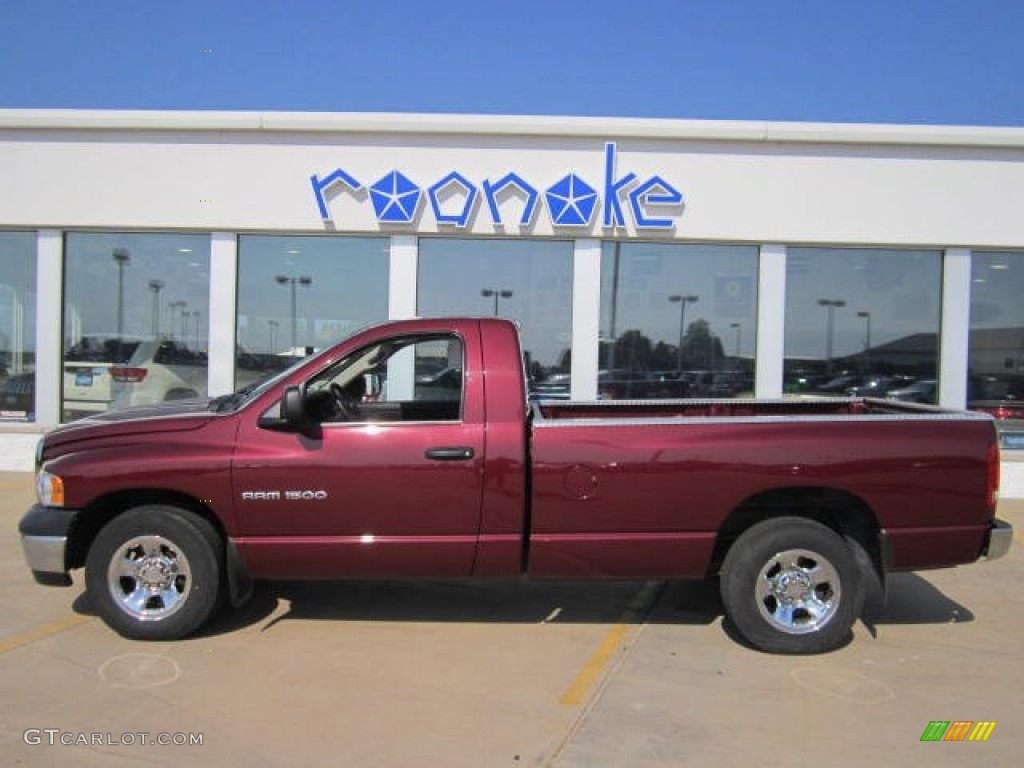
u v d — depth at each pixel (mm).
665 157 10320
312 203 10414
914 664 4656
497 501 4730
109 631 4965
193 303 10719
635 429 4738
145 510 4754
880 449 4711
